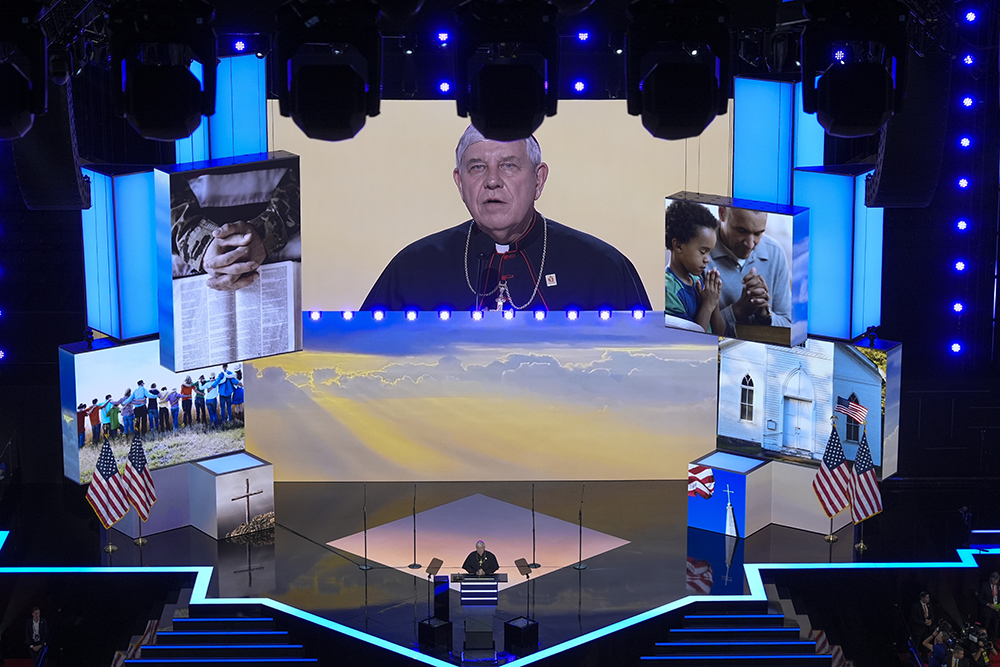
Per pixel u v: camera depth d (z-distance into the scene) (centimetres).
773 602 1889
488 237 2208
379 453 2333
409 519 2177
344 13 779
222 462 2142
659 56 793
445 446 2333
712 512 2125
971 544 2080
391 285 2234
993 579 1928
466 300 2234
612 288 2227
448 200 2197
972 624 1903
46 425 2283
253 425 2323
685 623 1847
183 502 2141
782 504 2153
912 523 2162
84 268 2219
